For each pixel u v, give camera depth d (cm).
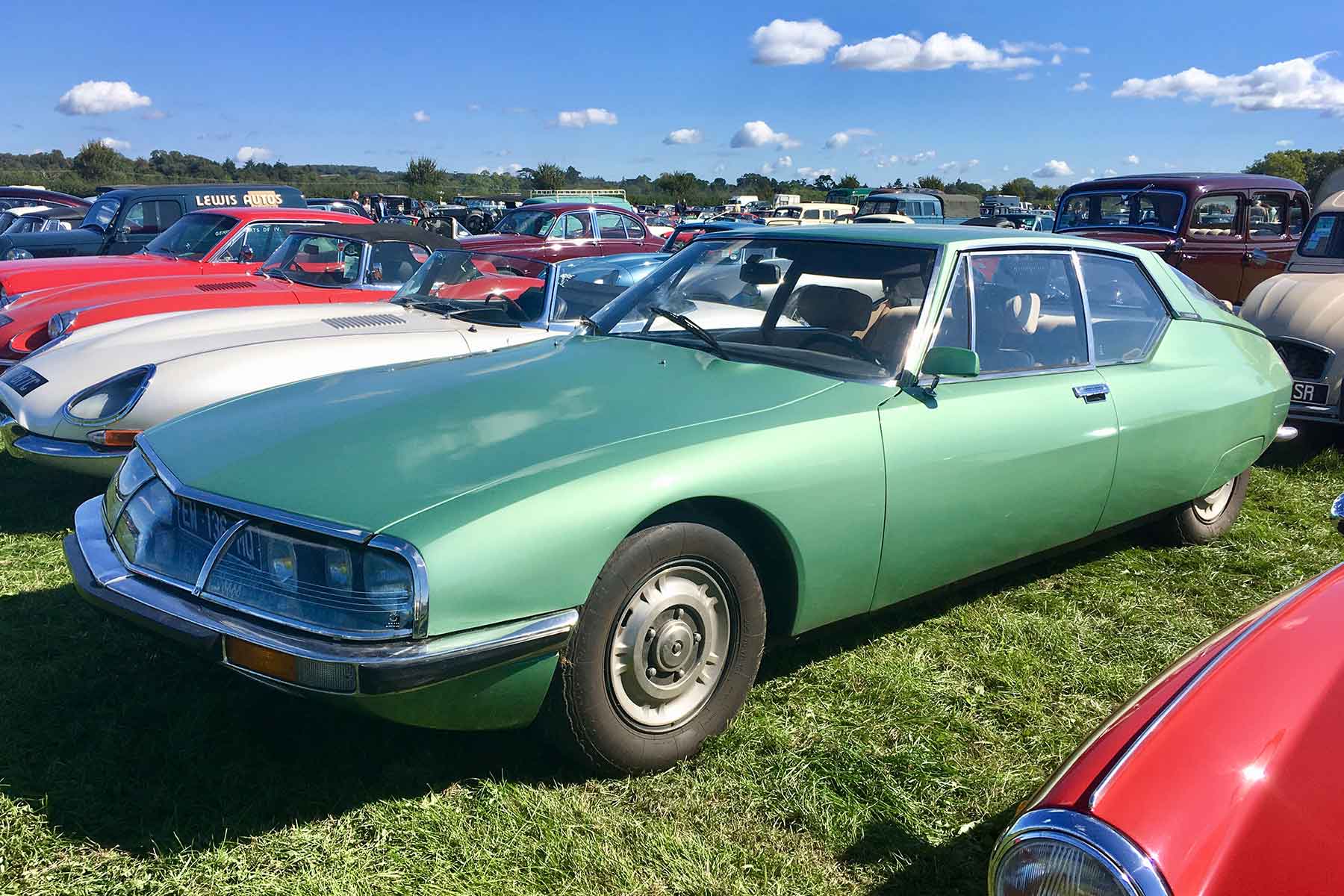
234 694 306
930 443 312
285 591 233
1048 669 344
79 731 283
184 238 924
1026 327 361
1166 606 402
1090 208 1164
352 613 226
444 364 344
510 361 338
